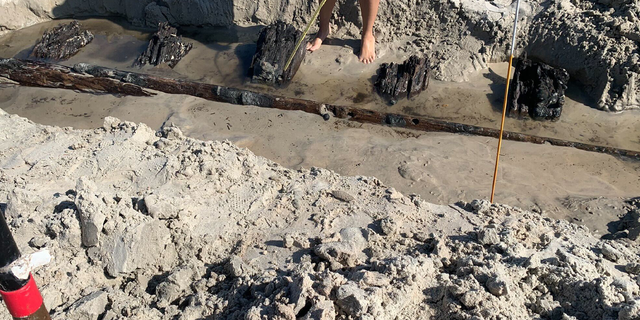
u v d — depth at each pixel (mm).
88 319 2908
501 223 3500
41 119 6066
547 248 3240
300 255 3320
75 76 6547
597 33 6121
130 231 3158
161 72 6949
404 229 3498
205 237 3377
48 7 8023
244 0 7520
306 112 6074
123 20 8016
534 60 6637
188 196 3586
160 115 6051
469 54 6680
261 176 4082
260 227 3576
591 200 4766
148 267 3232
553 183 5000
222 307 2943
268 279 3043
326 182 4102
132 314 2910
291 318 2654
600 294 2762
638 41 5988
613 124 5879
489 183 4984
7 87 6605
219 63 7051
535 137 5594
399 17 7039
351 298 2652
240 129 5809
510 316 2721
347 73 6719
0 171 3912
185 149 4160
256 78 6656
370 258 3238
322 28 6918
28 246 3168
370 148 5469
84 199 3176
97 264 3186
